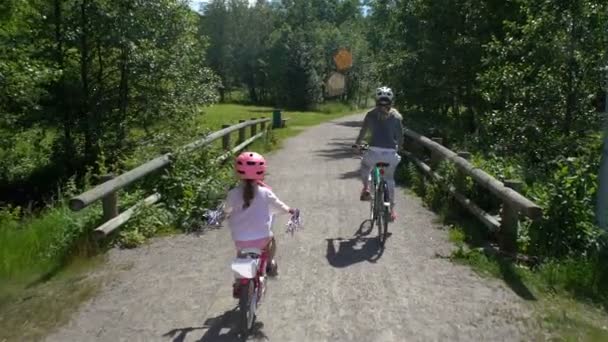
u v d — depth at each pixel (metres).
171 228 8.23
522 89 12.15
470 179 9.02
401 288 5.97
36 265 6.64
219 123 29.31
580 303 5.66
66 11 16.95
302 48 64.56
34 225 7.85
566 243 6.84
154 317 5.31
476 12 18.47
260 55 72.12
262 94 72.06
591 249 6.71
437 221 8.64
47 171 17.27
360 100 72.31
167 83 18.34
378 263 6.76
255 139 19.08
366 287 6.00
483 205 8.80
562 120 11.84
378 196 7.74
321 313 5.36
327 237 7.88
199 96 18.83
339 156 17.17
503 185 7.37
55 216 7.90
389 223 8.56
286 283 6.11
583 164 8.22
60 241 7.16
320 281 6.17
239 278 4.68
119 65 17.72
